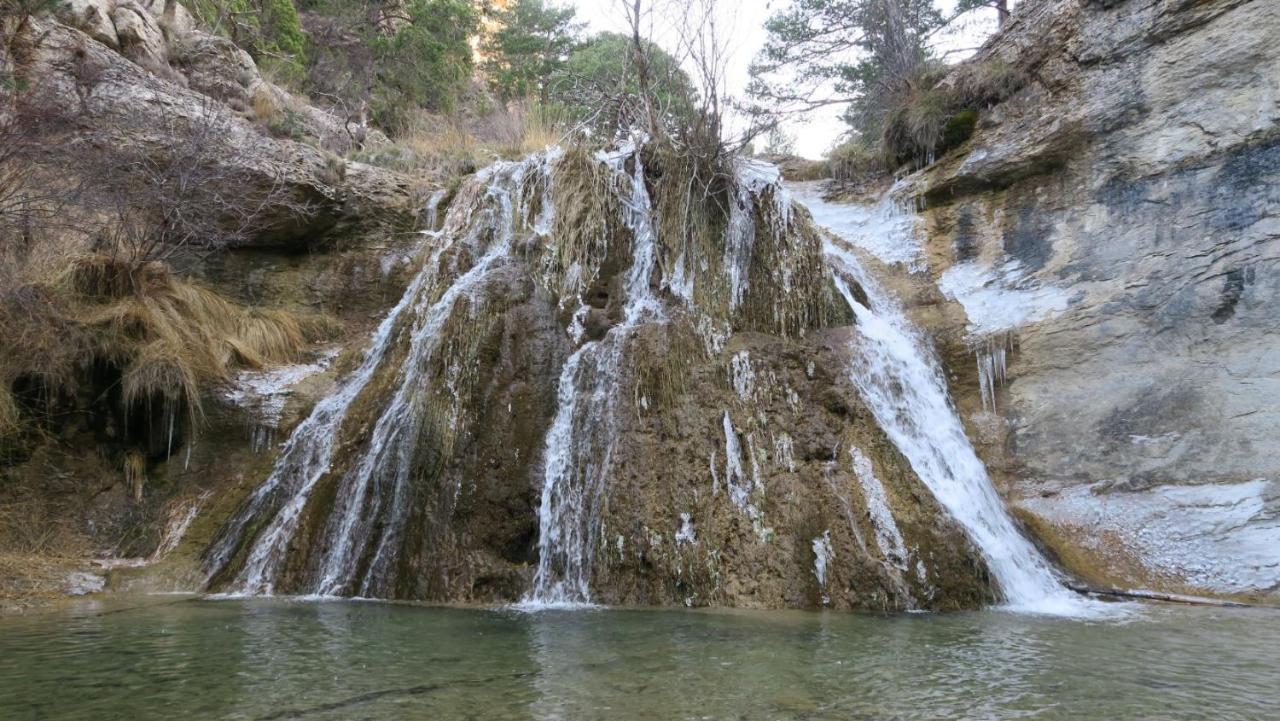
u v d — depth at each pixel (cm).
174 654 447
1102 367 961
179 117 1132
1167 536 826
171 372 914
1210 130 951
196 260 1150
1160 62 1016
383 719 322
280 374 1023
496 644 485
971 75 1262
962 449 962
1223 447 848
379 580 734
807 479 778
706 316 964
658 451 783
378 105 2127
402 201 1293
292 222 1195
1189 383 892
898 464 804
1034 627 570
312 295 1208
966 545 723
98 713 330
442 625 555
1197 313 910
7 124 893
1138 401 918
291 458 901
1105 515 876
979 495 886
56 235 943
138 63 1296
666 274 1030
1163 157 987
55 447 878
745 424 824
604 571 709
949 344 1073
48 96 946
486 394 848
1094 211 1045
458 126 1828
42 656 441
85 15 1247
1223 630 562
